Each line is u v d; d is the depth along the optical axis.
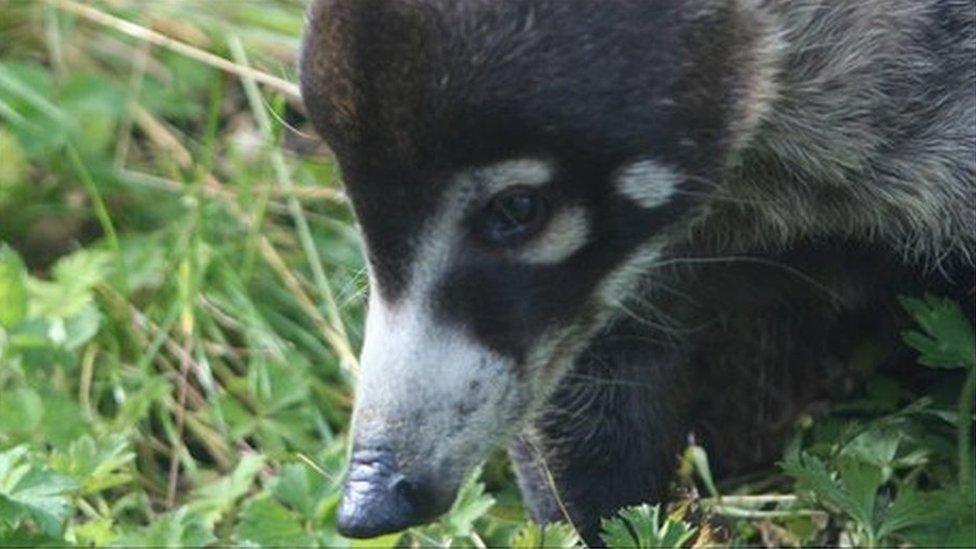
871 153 8.88
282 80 11.33
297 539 9.07
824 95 8.77
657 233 8.30
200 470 10.42
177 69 12.12
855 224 9.12
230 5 12.10
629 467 9.55
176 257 11.16
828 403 10.20
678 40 8.00
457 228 7.95
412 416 7.95
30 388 10.16
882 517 8.91
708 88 8.17
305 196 11.51
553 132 7.82
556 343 8.31
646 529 8.58
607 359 9.34
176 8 12.10
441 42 7.68
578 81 7.81
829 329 10.02
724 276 9.42
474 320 8.05
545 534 8.89
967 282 9.35
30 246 11.66
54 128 11.79
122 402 10.48
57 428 9.90
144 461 10.40
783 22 8.58
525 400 8.25
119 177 11.73
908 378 10.02
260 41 11.96
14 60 12.34
